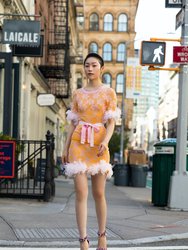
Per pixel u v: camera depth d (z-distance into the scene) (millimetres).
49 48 31625
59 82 34719
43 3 29016
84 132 5258
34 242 6656
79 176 5223
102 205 5441
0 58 15258
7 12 18078
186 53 11336
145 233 7637
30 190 13367
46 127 34844
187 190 11086
